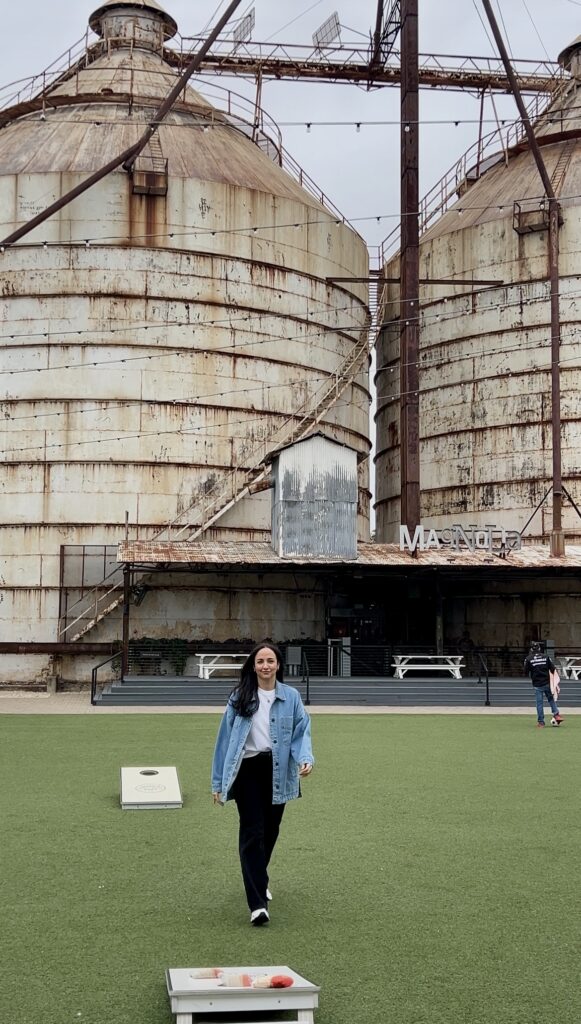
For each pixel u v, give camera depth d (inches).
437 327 2186.3
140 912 380.5
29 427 1744.6
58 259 1770.4
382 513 2426.2
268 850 381.7
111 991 303.6
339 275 1985.7
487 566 1620.3
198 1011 274.7
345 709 1347.2
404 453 1801.2
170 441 1754.4
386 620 1963.6
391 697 1453.0
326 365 1931.6
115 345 1755.7
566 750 868.0
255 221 1855.3
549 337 2030.0
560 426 1884.8
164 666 1721.2
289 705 381.7
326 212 1973.4
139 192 1779.0
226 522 1780.3
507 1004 297.1
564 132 2231.8
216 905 390.0
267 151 2290.8
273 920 371.9
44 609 1720.0
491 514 2065.7
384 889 413.7
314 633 1822.1
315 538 1589.6
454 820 551.2
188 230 1802.4
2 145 1939.0
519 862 458.0
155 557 1523.1
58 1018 284.4
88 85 2121.1
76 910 382.3
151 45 2219.5
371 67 2454.5
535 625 1971.0
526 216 2042.3
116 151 1854.1
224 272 1817.2
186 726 1065.5
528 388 2046.0
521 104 1860.2
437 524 2145.7
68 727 1050.7
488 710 1352.1
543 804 599.8
